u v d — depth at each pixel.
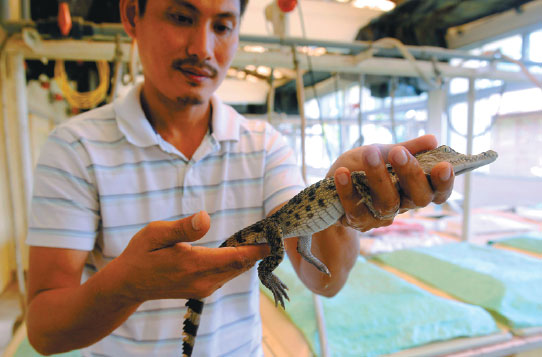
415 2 1.28
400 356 0.72
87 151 0.52
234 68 1.17
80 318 0.40
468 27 1.48
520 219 1.83
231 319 0.60
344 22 1.85
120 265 0.37
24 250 1.36
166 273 0.37
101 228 0.55
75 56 0.85
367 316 0.83
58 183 0.49
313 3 1.70
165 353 0.55
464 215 1.48
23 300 0.89
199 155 0.57
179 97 0.51
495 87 1.52
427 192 0.38
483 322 0.82
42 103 1.96
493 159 0.52
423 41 1.53
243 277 0.61
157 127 0.58
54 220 0.48
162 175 0.56
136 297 0.39
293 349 0.76
